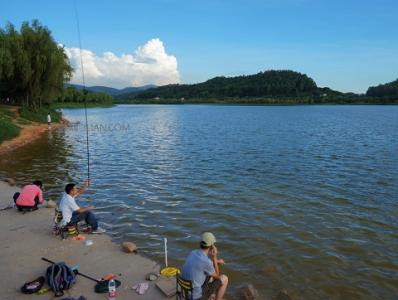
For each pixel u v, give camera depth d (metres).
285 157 27.78
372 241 12.05
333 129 52.69
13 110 52.94
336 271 10.09
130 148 32.84
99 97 176.00
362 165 24.48
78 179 20.47
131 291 8.21
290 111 122.19
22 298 7.75
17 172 22.22
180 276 7.00
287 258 10.79
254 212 14.72
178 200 16.36
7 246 10.62
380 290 9.23
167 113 108.62
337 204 15.82
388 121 70.38
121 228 12.99
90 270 9.22
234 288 9.09
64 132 46.81
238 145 34.56
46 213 13.63
